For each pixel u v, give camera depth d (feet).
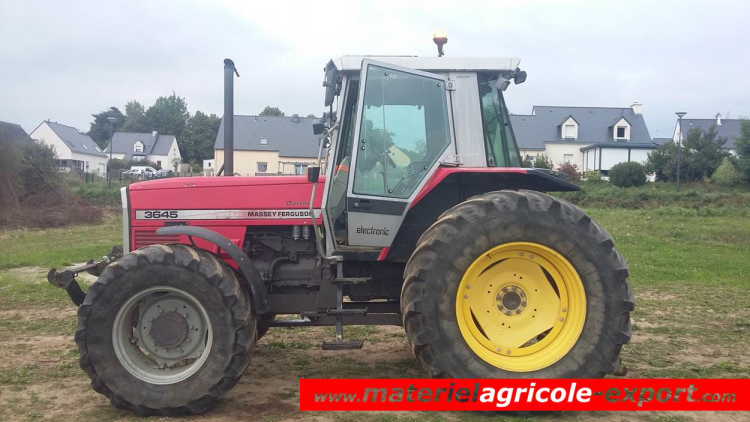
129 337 13.33
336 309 14.53
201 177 15.94
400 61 14.88
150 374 13.10
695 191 83.05
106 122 266.77
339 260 14.30
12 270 33.68
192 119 233.96
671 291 26.58
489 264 13.41
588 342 12.97
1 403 13.67
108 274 12.94
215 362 12.85
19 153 65.41
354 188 14.44
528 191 13.69
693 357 17.04
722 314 22.25
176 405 12.77
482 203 13.14
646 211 71.41
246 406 13.51
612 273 13.01
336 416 12.80
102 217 69.97
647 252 39.22
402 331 20.18
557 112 150.61
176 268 12.89
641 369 15.93
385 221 14.53
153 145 213.46
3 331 20.22
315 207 15.16
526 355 13.28
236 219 15.23
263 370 16.11
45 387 14.76
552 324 13.46
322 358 17.19
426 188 14.43
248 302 13.42
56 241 49.52
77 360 16.93
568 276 13.23
